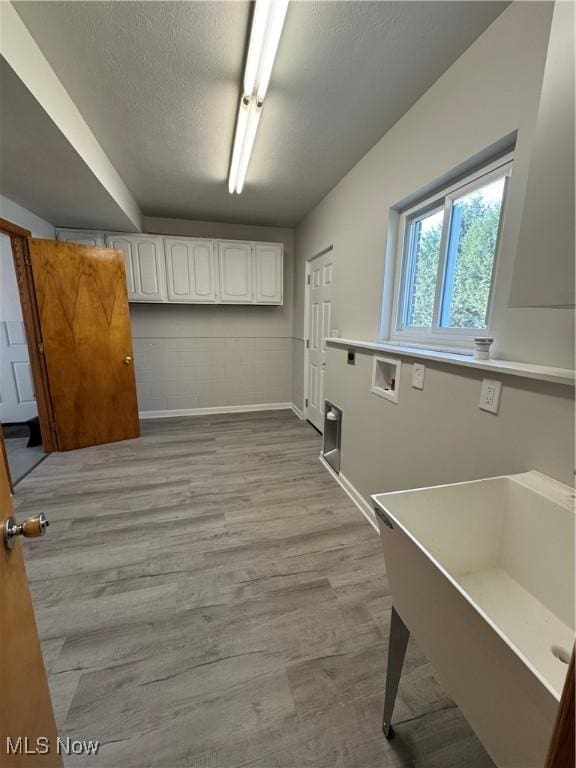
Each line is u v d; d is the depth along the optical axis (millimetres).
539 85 1075
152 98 1710
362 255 2324
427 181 1631
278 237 4191
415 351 1563
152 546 1767
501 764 564
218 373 4320
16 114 1461
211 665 1157
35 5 1187
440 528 941
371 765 904
